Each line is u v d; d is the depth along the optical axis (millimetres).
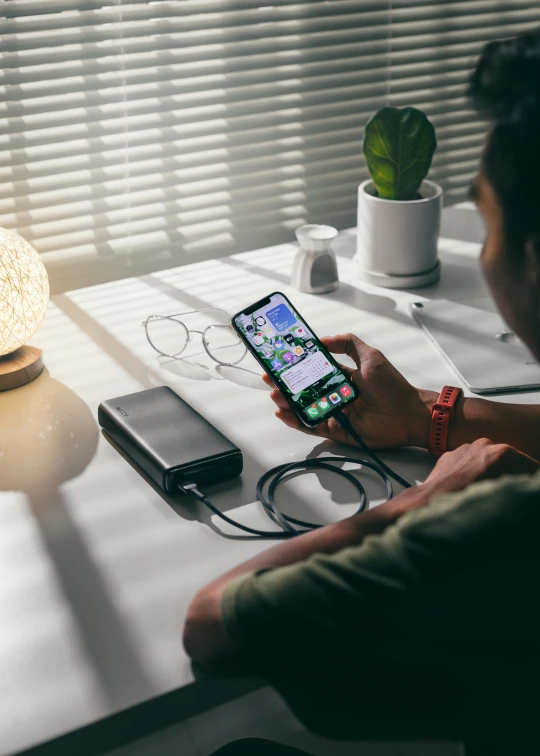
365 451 1019
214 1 1680
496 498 520
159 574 830
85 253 1729
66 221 1688
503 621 503
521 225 540
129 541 876
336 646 537
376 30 1924
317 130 1924
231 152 1827
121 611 783
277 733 1346
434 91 2082
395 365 1200
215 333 1318
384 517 768
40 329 1323
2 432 1064
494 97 546
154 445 971
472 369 1171
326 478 988
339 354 1216
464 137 2182
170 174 1768
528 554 499
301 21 1809
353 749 1311
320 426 1052
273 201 1927
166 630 761
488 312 1346
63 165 1643
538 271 545
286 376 1037
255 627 569
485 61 552
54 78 1573
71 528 896
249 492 960
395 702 554
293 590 556
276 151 1883
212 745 1327
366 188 1476
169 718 709
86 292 1458
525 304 577
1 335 1128
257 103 1821
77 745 674
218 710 1332
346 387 1041
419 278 1438
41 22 1530
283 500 946
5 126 1565
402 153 1378
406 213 1381
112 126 1665
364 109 1986
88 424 1089
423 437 1031
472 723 547
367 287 1448
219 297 1427
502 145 536
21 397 1144
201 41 1697
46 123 1599
